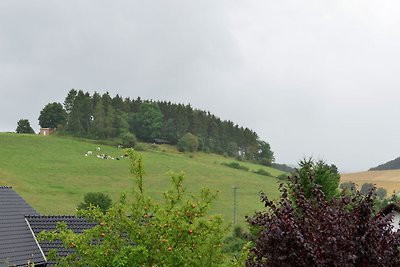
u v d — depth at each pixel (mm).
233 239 35750
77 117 128000
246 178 100938
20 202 26422
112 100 144875
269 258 6949
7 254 21219
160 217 9500
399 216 19500
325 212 7285
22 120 150625
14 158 90438
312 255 6492
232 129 152000
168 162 105562
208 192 10102
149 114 137875
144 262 9227
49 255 10523
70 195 70750
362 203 7242
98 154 102750
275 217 7215
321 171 19047
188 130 144750
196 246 9484
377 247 6887
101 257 9312
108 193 74062
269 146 153000
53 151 100188
